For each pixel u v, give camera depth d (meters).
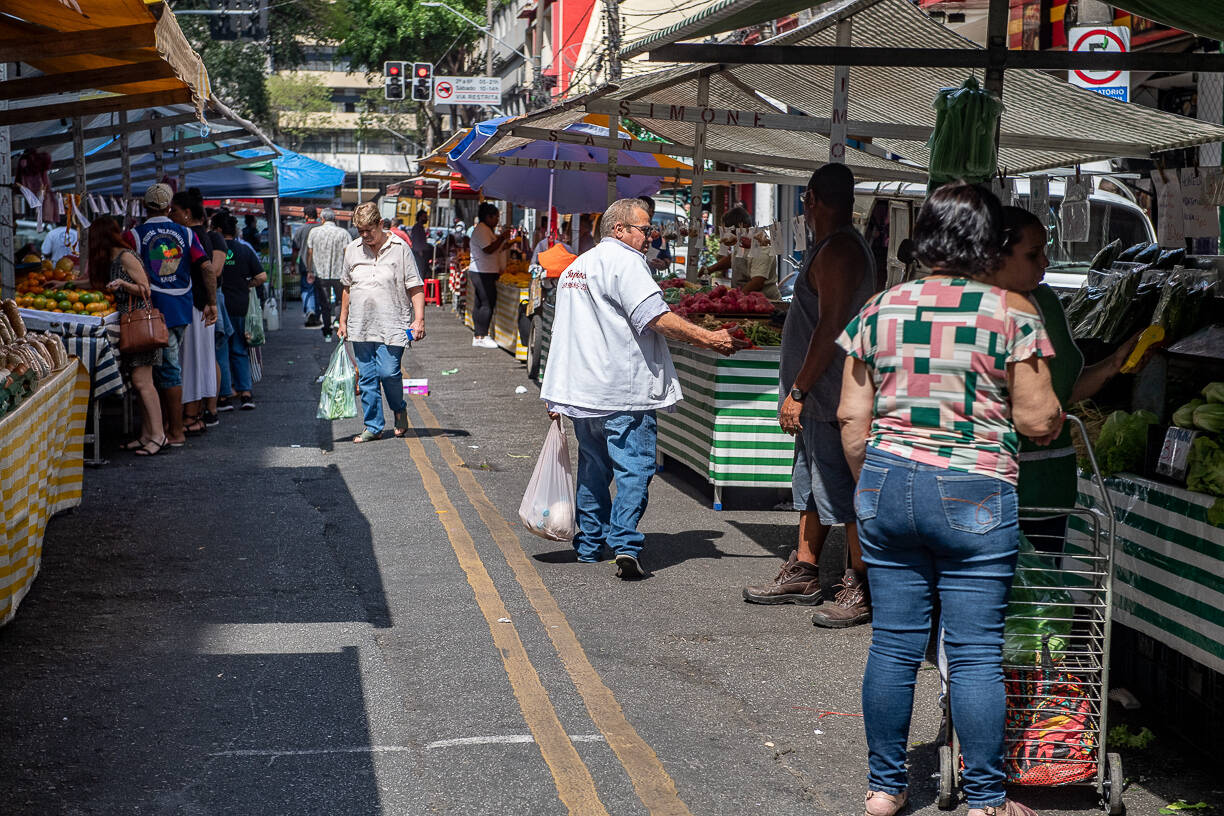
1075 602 4.29
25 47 6.61
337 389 11.10
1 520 5.44
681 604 6.39
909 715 3.90
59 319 9.62
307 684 5.12
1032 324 3.66
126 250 10.19
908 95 9.05
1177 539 4.46
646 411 6.80
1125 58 5.69
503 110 64.75
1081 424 4.24
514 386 15.41
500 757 4.43
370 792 4.13
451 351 19.88
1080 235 7.38
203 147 21.83
